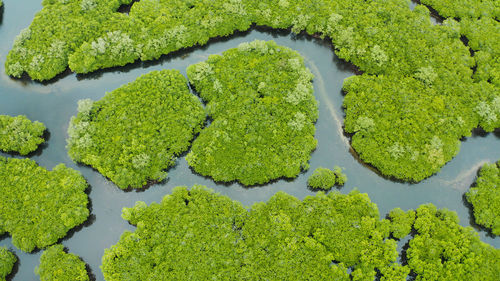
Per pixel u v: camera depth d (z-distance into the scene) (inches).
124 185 2918.3
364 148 3029.0
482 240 2819.9
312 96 3208.7
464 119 3102.9
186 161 3065.9
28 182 2908.5
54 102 3383.4
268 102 3152.1
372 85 3238.2
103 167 2962.6
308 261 2613.2
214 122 3088.1
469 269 2544.3
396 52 3371.1
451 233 2682.1
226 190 2987.2
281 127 3075.8
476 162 3085.6
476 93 3184.1
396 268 2588.6
